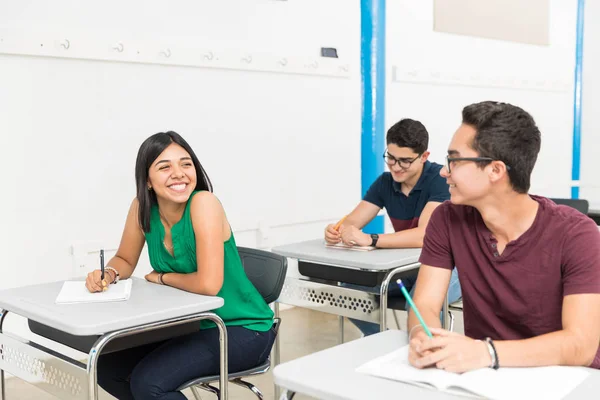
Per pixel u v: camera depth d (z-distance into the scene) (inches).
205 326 76.4
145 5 131.0
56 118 121.6
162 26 133.9
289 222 159.5
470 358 47.1
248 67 147.6
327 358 51.0
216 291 75.2
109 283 77.1
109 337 63.1
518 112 53.4
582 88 244.8
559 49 235.1
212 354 73.3
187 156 77.7
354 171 173.9
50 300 71.6
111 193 129.7
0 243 116.9
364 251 100.7
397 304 101.8
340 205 171.2
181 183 76.3
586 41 242.8
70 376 66.5
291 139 158.7
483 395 42.8
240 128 148.6
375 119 174.6
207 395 109.3
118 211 131.0
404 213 111.9
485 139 52.7
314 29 161.3
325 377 46.8
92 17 124.0
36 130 119.4
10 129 116.6
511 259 54.7
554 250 53.2
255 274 87.4
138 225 84.7
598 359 52.2
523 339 51.0
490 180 53.3
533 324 55.2
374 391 44.1
